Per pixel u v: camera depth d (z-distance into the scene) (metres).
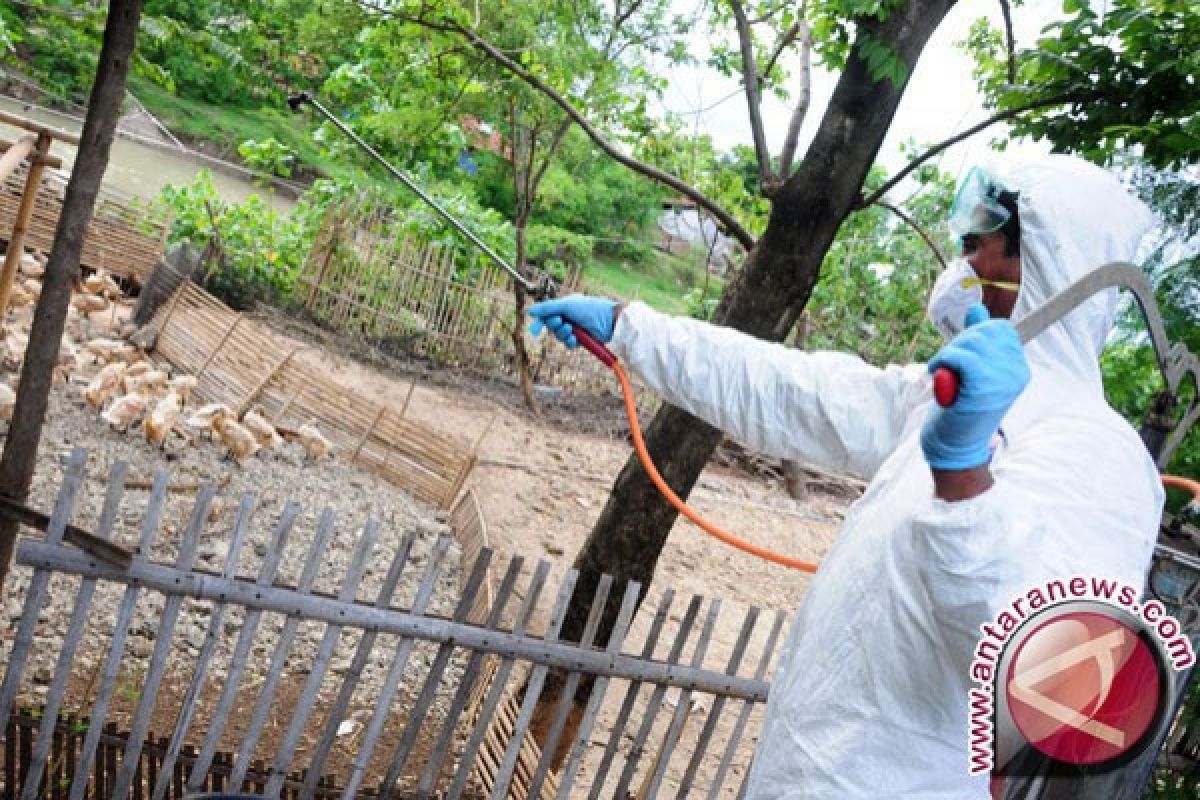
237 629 7.03
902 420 2.95
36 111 19.55
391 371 13.87
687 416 5.64
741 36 6.12
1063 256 2.40
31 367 3.77
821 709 2.39
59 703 4.10
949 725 2.28
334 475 10.20
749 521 12.41
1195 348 6.65
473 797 5.15
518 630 4.45
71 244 3.73
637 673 4.68
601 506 11.49
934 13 5.14
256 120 32.19
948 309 2.71
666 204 31.17
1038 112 6.27
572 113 6.55
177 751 4.29
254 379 11.12
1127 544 2.21
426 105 13.18
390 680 4.38
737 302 5.61
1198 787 4.53
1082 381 2.46
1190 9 5.65
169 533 8.18
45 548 3.88
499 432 12.94
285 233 14.84
